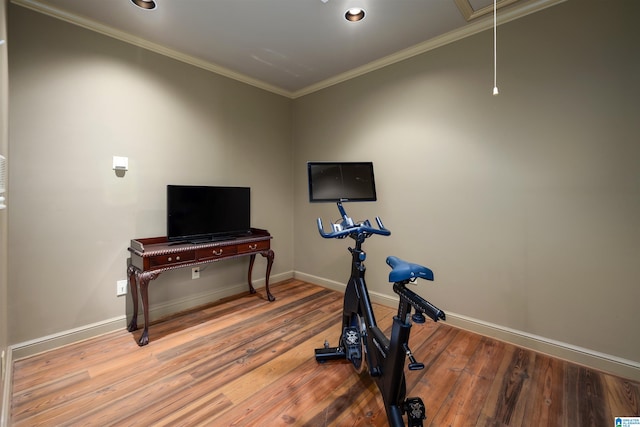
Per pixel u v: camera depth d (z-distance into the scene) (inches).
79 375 72.9
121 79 96.7
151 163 104.3
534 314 85.4
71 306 88.4
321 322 103.7
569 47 78.0
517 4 83.0
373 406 63.6
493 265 92.2
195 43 103.3
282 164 150.2
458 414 60.9
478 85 93.3
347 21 90.7
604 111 74.0
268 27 93.8
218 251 105.7
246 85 133.3
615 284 73.8
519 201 86.9
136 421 58.8
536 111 83.4
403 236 112.9
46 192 83.6
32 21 80.5
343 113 131.3
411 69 108.5
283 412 61.6
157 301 106.9
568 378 72.4
